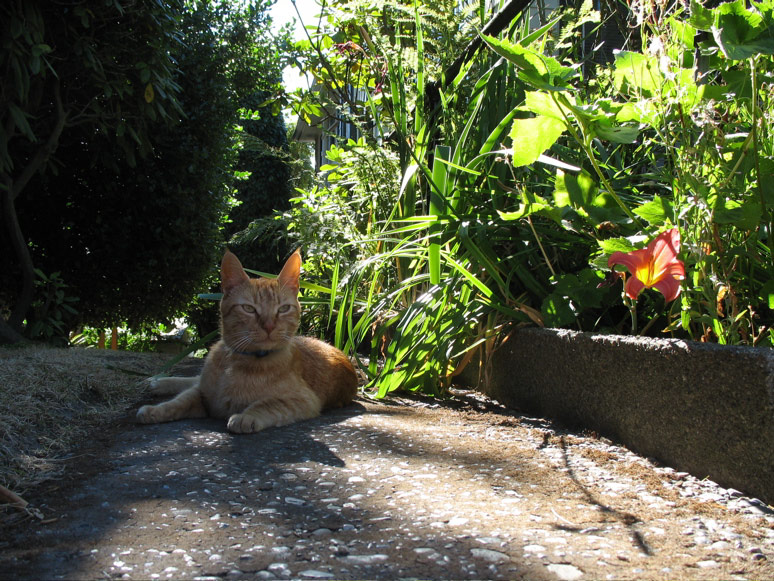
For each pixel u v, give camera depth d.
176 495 0.81
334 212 1.76
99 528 0.74
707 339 1.00
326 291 1.50
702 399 0.87
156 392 1.28
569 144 1.33
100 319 2.33
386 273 1.59
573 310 1.19
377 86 1.69
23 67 1.49
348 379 1.28
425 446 0.99
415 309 1.30
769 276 1.00
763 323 1.01
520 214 1.14
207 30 2.36
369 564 0.68
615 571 0.68
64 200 2.12
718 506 0.80
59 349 1.61
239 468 0.89
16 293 2.09
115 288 2.25
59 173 2.05
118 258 2.19
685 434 0.89
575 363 1.08
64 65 1.67
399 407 1.26
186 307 2.53
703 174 0.95
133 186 2.13
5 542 0.72
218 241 2.45
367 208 1.74
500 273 1.33
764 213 0.93
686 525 0.76
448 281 1.29
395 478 0.87
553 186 1.27
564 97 0.96
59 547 0.71
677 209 0.96
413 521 0.77
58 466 0.90
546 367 1.15
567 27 1.34
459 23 1.46
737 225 0.93
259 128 5.09
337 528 0.75
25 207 2.08
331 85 1.96
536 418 1.16
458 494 0.83
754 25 0.86
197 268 2.36
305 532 0.74
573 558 0.70
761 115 0.95
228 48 2.49
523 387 1.22
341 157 1.88
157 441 0.99
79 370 1.33
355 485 0.85
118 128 1.72
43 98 1.79
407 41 1.67
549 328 1.18
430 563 0.69
